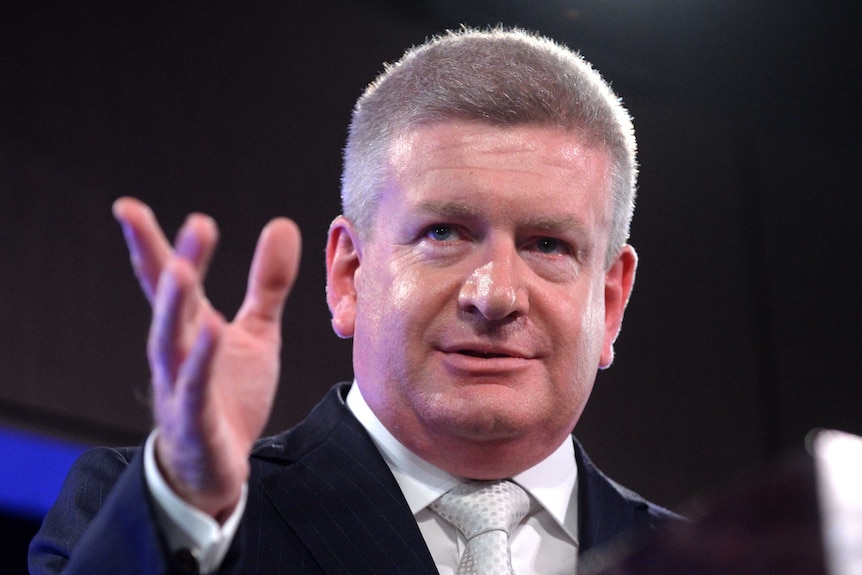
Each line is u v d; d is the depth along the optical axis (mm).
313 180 9797
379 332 4523
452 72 4625
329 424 4871
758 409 12258
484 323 4332
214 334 2555
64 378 8242
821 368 12805
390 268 4523
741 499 1436
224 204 9250
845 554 1351
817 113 12977
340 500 4445
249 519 4371
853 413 12828
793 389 12539
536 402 4391
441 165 4438
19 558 8000
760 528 1410
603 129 4727
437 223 4438
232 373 2959
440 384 4375
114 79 8898
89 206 8602
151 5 9211
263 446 4777
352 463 4590
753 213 12828
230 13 9641
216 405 2756
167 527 2904
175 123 9148
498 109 4480
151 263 2646
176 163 9070
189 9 9422
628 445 11273
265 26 9805
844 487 1387
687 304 12109
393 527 4355
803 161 13297
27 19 8555
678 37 11656
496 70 4594
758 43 11914
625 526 4793
